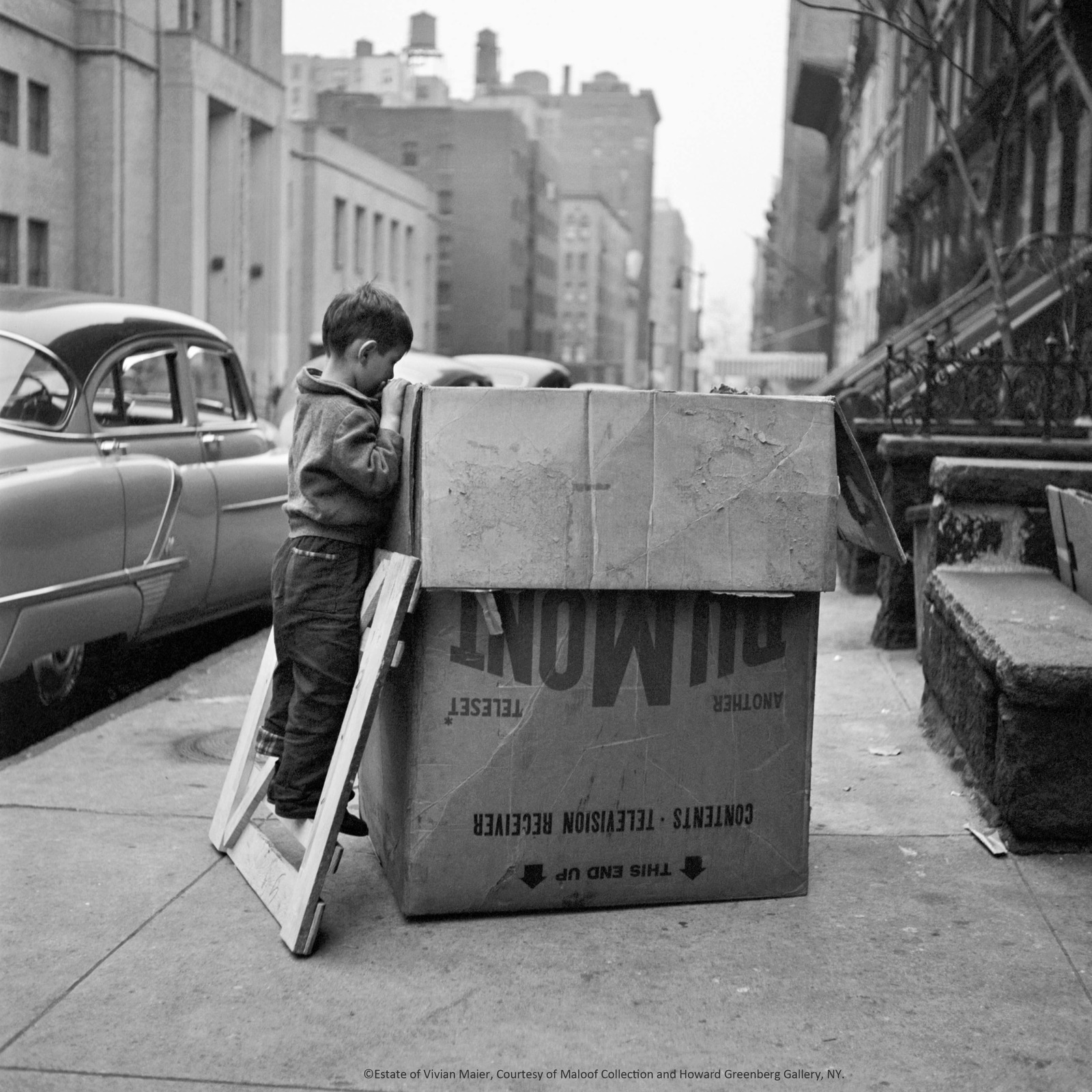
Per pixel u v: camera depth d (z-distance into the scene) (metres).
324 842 3.41
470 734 3.51
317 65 156.88
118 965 3.30
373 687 3.38
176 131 42.56
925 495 7.46
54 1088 2.73
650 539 3.45
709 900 3.72
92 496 5.85
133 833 4.29
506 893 3.58
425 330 79.00
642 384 91.06
